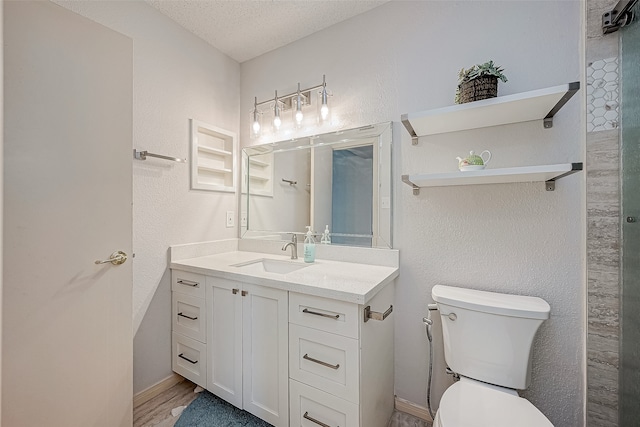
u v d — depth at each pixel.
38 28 1.08
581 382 1.20
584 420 1.15
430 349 1.42
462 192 1.45
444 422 0.95
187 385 1.82
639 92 0.96
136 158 1.64
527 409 1.01
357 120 1.75
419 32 1.56
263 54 2.17
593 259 1.11
